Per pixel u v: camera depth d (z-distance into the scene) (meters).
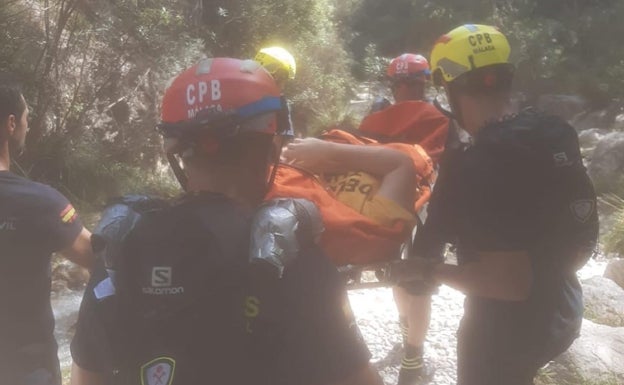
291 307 1.60
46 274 2.67
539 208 2.41
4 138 2.66
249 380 1.59
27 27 9.35
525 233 2.42
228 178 1.73
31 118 8.95
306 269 1.62
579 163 2.46
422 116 3.30
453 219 2.52
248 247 1.61
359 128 3.40
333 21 20.41
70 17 10.06
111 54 10.44
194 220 1.63
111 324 1.64
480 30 2.62
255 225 1.60
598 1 22.95
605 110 18.52
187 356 1.58
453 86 2.62
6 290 2.58
